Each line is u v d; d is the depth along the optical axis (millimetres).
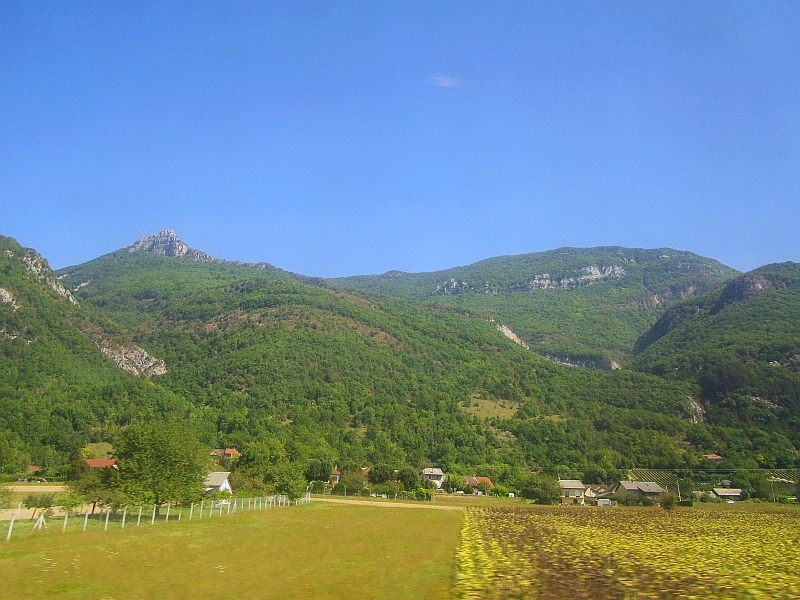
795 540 43094
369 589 21266
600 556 31750
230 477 89188
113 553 27391
